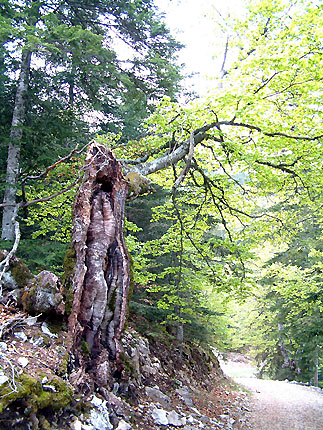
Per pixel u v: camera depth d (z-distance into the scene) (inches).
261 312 816.3
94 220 184.7
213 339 538.6
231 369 1059.9
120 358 191.9
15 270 180.1
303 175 354.0
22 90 383.9
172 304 412.5
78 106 471.5
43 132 392.8
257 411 399.2
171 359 385.1
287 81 306.0
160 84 413.4
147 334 380.2
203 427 244.2
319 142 317.4
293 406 445.4
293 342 673.0
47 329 160.6
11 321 150.1
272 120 330.6
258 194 382.3
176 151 297.7
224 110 309.7
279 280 596.1
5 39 283.4
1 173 400.5
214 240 329.4
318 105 323.0
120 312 185.3
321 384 791.1
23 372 123.4
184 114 296.0
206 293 523.8
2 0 319.9
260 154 319.3
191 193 389.7
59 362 144.7
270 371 871.1
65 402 127.3
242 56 325.7
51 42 316.2
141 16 406.3
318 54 280.1
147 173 272.4
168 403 245.8
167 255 458.3
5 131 394.3
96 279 176.1
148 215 511.5
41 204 322.0
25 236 405.1
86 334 175.3
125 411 176.1
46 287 165.9
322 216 518.6
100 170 185.9
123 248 190.5
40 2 344.8
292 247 573.9
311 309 506.0
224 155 347.9
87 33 306.3
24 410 111.0
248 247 327.9
